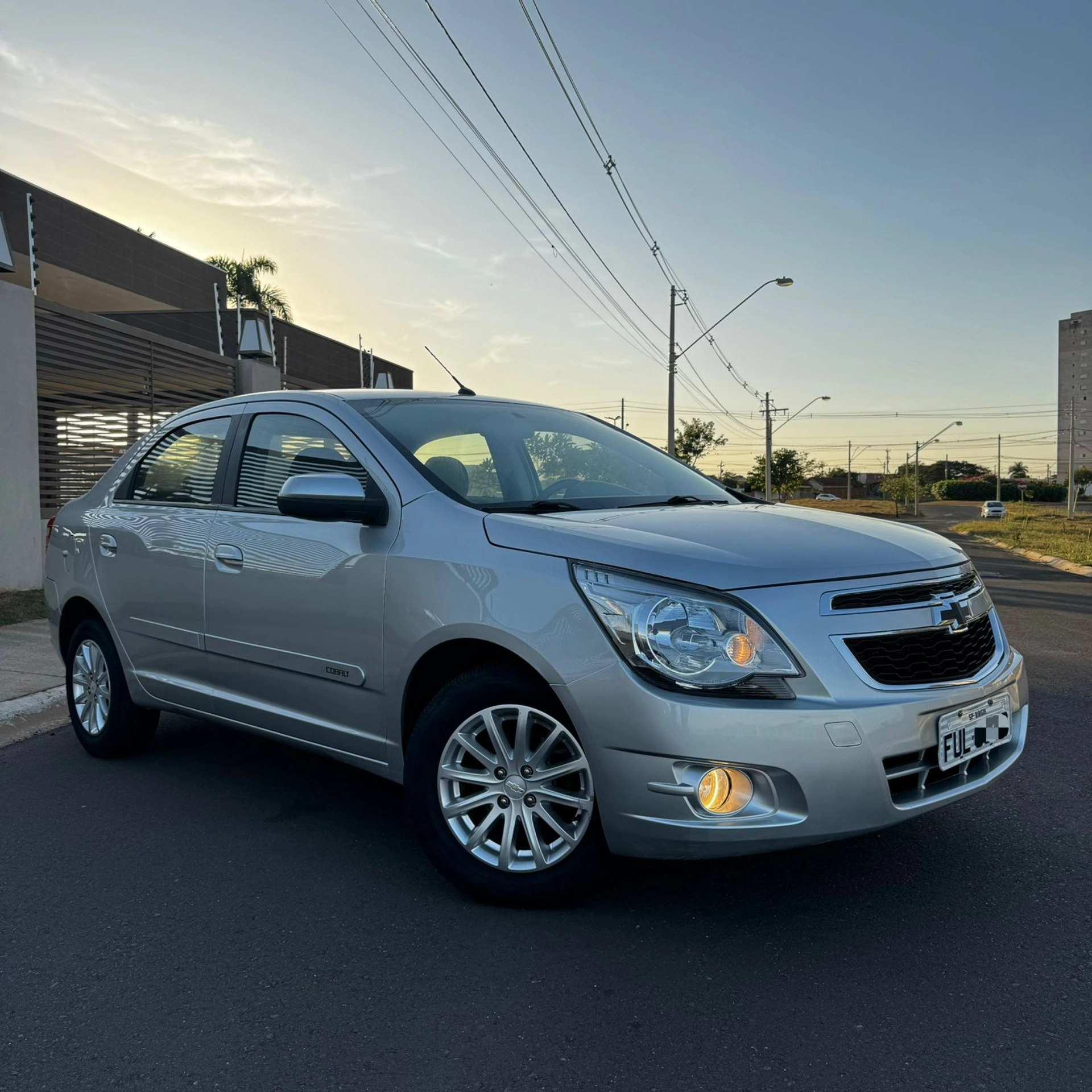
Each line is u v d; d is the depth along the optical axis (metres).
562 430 4.10
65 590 4.68
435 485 3.26
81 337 11.20
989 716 2.87
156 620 4.12
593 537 2.81
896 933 2.75
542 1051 2.22
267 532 3.61
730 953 2.65
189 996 2.48
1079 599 12.39
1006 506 84.56
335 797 4.05
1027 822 3.63
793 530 3.02
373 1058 2.20
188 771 4.42
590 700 2.64
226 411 4.17
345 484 3.20
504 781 2.91
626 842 2.66
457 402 4.00
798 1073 2.11
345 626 3.28
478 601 2.88
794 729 2.51
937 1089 2.05
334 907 2.98
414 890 3.11
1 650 7.09
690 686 2.56
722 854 2.58
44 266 17.92
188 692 4.01
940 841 3.44
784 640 2.57
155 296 20.89
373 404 3.74
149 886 3.16
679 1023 2.31
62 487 11.07
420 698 3.20
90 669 4.67
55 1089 2.10
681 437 39.28
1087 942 2.69
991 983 2.47
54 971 2.62
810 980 2.50
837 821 2.54
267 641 3.58
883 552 2.88
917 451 76.31
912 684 2.68
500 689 2.86
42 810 3.90
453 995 2.46
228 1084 2.11
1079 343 128.50
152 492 4.36
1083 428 128.75
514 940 2.75
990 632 3.10
